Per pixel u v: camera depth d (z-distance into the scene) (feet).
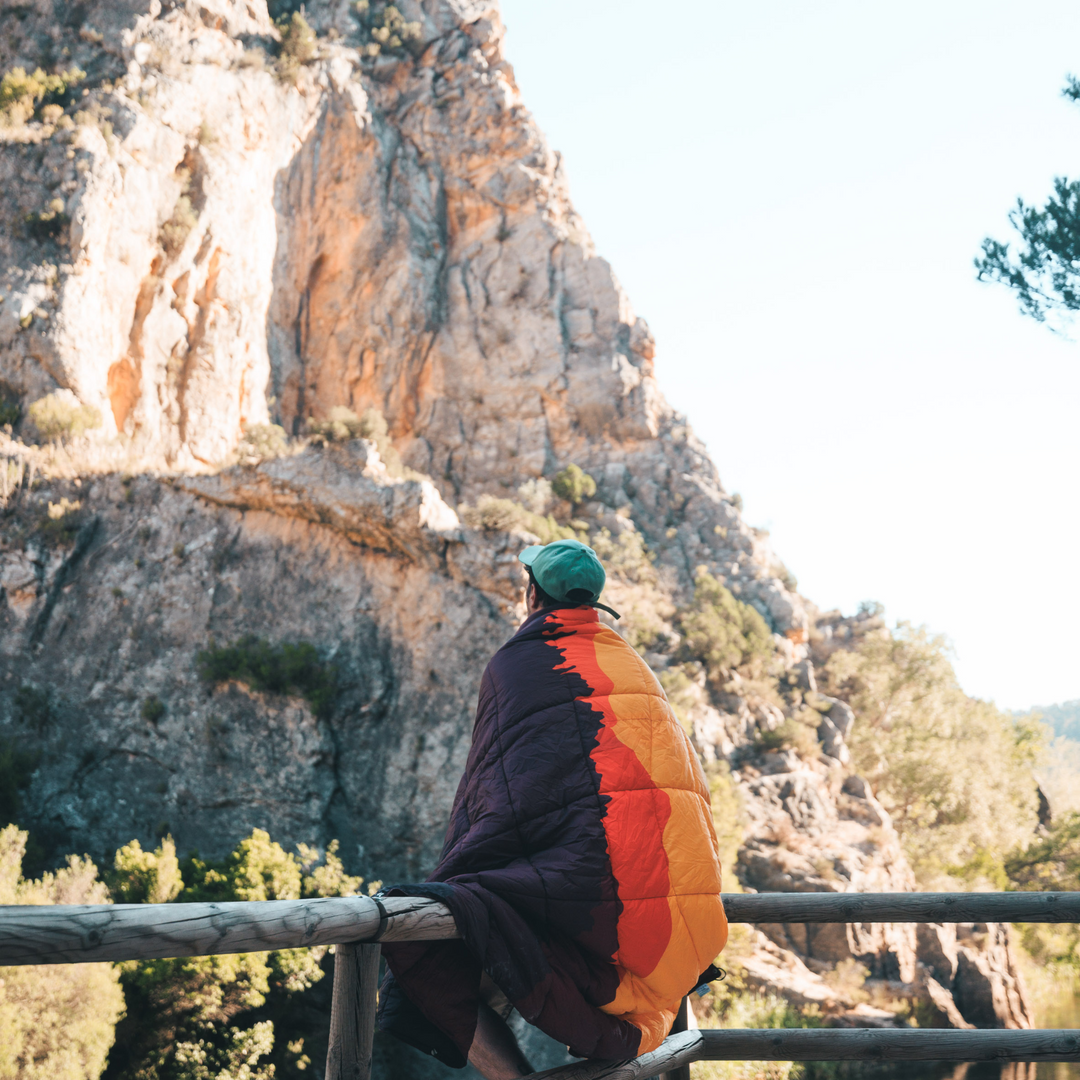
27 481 106.01
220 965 58.95
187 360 135.13
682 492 197.47
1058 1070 92.58
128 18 147.43
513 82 208.23
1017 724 212.23
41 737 90.48
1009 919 11.07
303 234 167.32
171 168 138.31
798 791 132.46
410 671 99.19
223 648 98.02
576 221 211.00
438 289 186.91
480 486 179.63
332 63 178.19
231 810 87.56
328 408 168.45
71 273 120.37
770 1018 87.51
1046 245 46.42
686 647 152.25
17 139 125.80
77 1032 50.98
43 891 63.72
